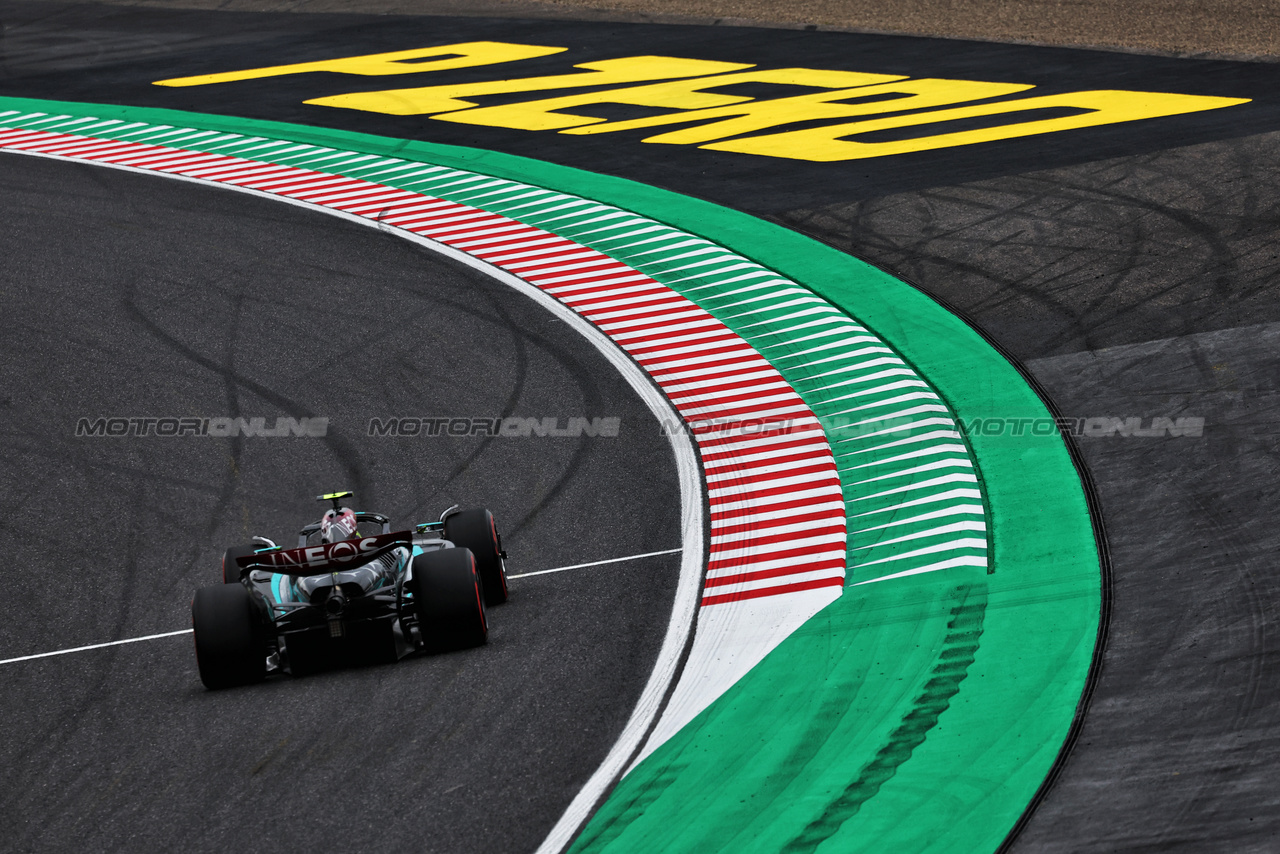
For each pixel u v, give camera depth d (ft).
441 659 122.93
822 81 359.87
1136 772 100.53
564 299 226.99
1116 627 124.16
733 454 171.53
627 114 335.06
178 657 128.67
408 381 198.18
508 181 287.69
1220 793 96.78
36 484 172.35
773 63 382.42
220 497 167.02
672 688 117.19
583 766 105.19
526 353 206.18
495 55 408.05
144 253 254.68
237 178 296.92
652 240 250.78
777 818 97.71
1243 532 141.49
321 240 258.57
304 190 287.48
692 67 382.42
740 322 213.87
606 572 142.31
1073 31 394.73
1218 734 104.78
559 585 139.44
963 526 148.15
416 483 168.04
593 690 116.88
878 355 198.70
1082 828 94.07
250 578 125.18
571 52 408.05
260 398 194.80
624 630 128.36
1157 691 112.27
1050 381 186.09
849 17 429.79
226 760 107.96
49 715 118.62
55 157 314.96
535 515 157.89
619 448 174.81
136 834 99.30
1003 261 230.27
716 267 236.43
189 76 390.63
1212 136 286.05
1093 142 288.30
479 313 222.28
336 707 114.93
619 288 230.27
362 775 104.78
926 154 288.51
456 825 98.22
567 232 257.14
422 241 256.52
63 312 228.63
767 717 111.96
